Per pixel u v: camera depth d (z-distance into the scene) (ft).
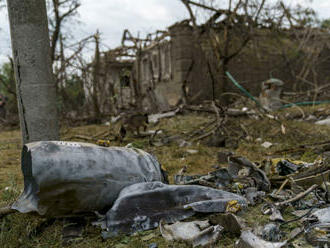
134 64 56.44
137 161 10.99
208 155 21.48
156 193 9.91
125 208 9.48
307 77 56.13
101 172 9.78
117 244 8.82
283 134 25.54
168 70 54.80
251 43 53.11
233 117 32.60
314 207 10.44
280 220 9.61
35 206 9.17
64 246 8.91
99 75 44.14
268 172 13.99
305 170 12.82
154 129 32.68
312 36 51.78
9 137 35.12
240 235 8.73
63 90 42.01
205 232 8.70
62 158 9.25
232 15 42.96
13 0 12.73
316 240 8.08
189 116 39.37
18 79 13.15
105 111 46.57
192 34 50.88
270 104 39.58
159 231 9.36
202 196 10.36
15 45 13.01
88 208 9.76
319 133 25.27
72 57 37.73
